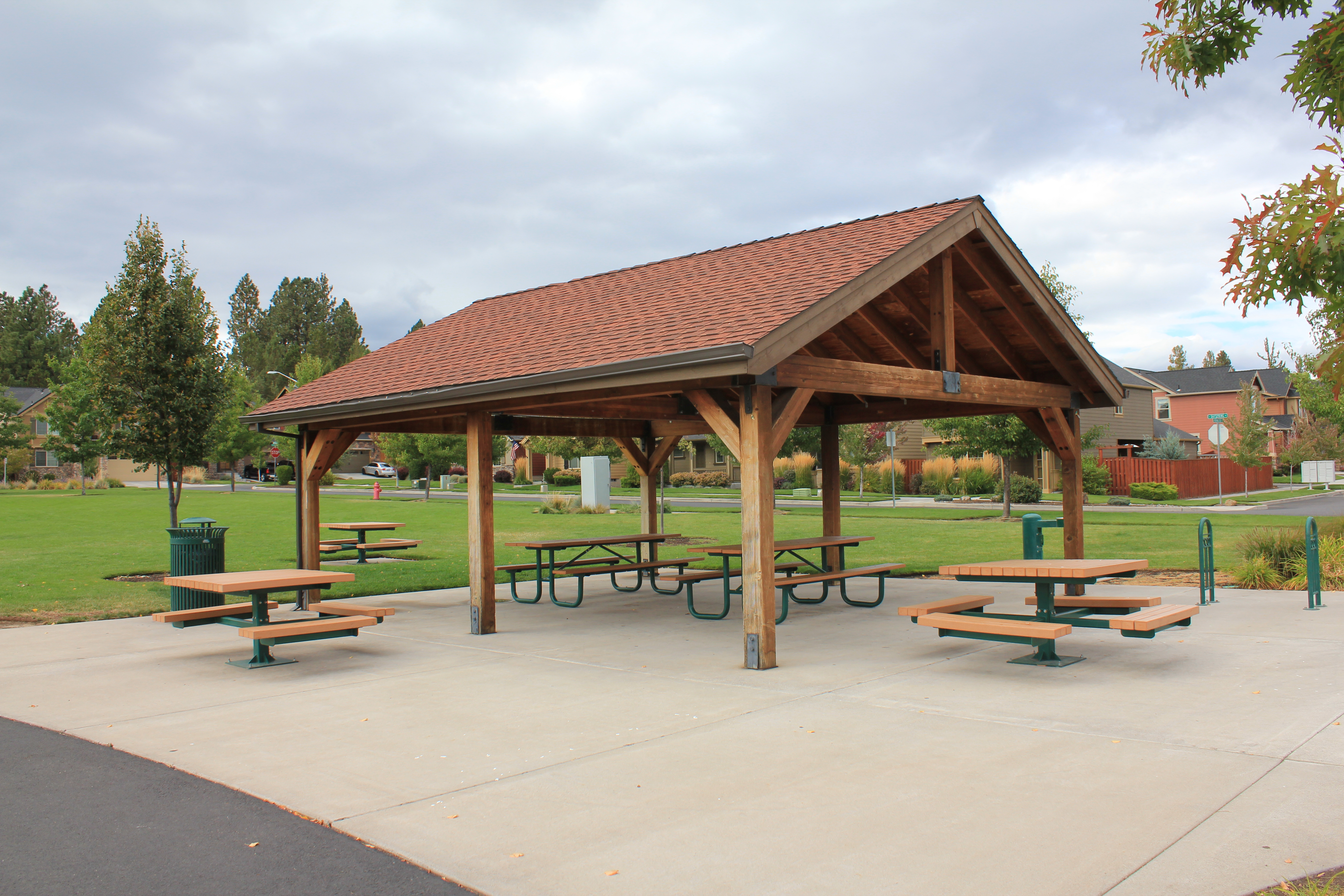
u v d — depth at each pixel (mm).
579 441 47438
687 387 7629
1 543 20047
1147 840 3752
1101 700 6121
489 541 9734
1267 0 4457
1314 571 9656
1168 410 61781
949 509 31125
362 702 6625
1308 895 3203
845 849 3766
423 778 4855
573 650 8625
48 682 7477
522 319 11758
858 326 10141
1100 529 21172
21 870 3729
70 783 4836
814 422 13297
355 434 11930
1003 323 10109
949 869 3547
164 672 7859
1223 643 7941
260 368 99000
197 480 66438
